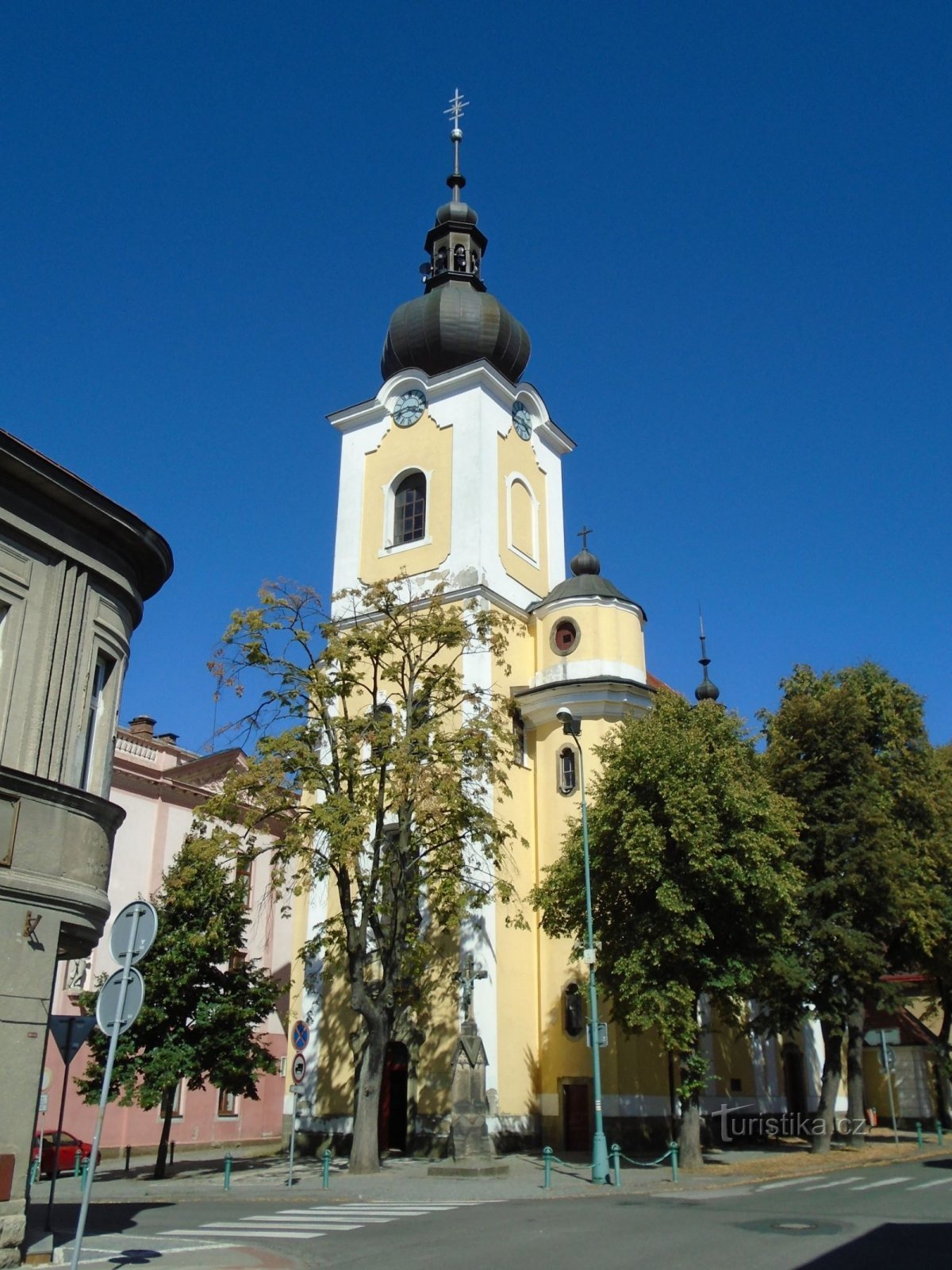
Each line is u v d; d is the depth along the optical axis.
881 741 39.22
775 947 30.66
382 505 44.53
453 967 34.81
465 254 48.38
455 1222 18.23
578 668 39.78
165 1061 31.05
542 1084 35.62
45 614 16.80
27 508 16.66
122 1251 15.51
